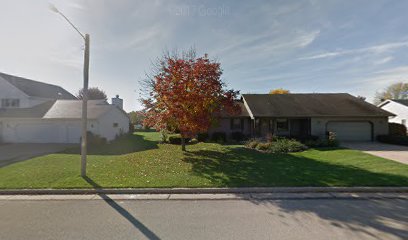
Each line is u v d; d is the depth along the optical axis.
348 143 16.66
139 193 5.84
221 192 5.85
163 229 3.85
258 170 7.85
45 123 18.73
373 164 8.69
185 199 5.38
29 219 4.33
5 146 16.48
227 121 20.39
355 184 6.09
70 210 4.75
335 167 8.21
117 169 8.13
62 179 6.82
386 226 3.85
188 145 15.95
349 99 21.23
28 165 9.19
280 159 10.05
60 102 22.61
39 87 27.33
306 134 18.69
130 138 23.25
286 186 6.02
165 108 11.64
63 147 15.84
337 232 3.66
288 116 17.92
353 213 4.41
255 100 21.44
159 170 7.91
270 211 4.57
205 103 11.55
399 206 4.77
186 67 11.40
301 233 3.64
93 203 5.16
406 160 9.64
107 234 3.70
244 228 3.84
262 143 13.55
